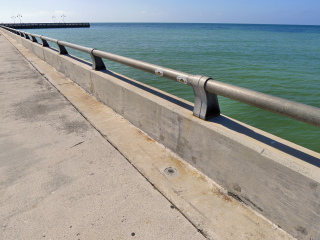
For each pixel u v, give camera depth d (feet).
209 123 6.54
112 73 13.04
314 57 95.45
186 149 7.49
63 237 5.01
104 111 12.06
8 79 18.78
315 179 4.20
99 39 187.52
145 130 9.57
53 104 13.17
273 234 5.02
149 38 206.39
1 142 9.11
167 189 6.44
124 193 6.32
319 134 24.34
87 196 6.21
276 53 108.37
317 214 4.32
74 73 16.74
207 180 6.79
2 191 6.42
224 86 5.67
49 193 6.34
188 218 5.49
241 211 5.67
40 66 23.61
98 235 5.05
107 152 8.34
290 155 4.91
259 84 48.16
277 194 4.98
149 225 5.31
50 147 8.71
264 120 27.66
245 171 5.61
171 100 8.54
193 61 79.30
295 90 43.78
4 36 69.82
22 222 5.41
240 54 101.76
